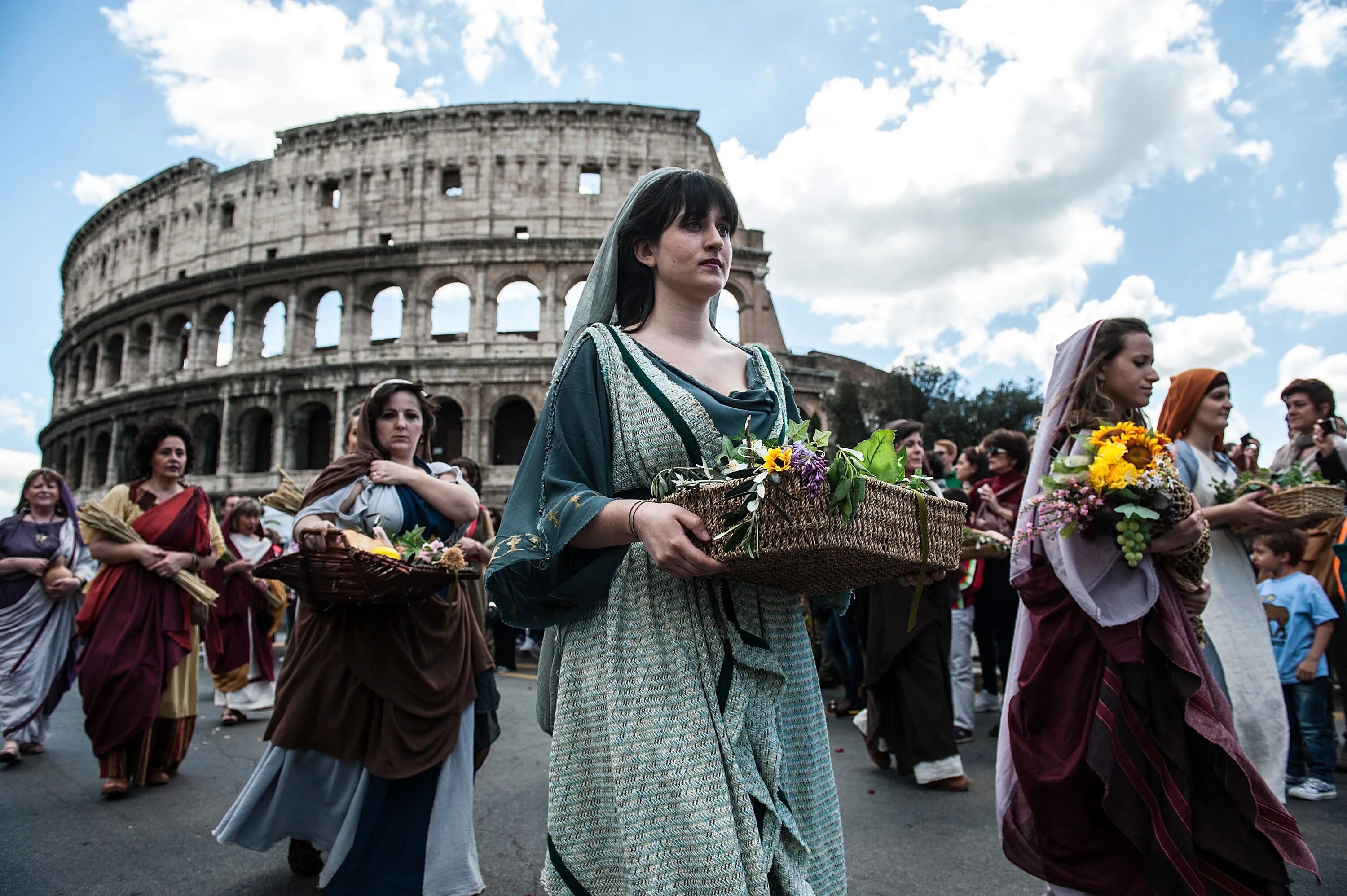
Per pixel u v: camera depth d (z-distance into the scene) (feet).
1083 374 10.98
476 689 13.03
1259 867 8.54
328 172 144.05
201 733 27.58
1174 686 9.19
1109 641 9.29
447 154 140.46
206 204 152.25
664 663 5.81
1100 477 9.34
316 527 11.61
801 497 5.24
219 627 29.30
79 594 24.91
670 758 5.53
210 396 138.72
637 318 7.45
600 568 5.99
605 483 6.20
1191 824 8.80
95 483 155.02
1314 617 18.34
